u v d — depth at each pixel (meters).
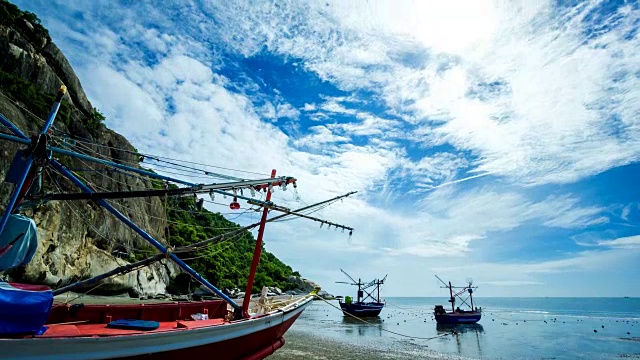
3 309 5.82
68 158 27.67
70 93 45.00
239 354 10.52
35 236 7.71
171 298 42.97
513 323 48.38
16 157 7.97
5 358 5.77
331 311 64.00
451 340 27.67
